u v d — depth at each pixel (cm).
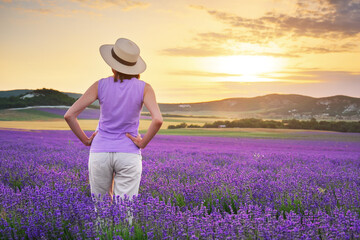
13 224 329
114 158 341
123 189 350
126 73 349
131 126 351
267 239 274
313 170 830
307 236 272
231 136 3222
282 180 591
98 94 350
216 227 295
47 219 330
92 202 349
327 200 439
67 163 823
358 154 1562
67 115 339
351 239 279
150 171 698
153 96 351
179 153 1288
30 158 911
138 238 305
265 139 2889
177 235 297
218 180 576
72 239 314
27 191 405
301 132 3947
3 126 3619
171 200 465
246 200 441
